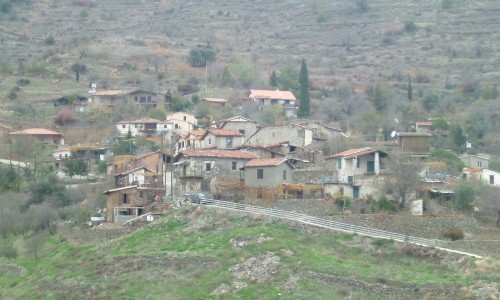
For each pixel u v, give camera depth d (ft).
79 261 501.97
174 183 583.17
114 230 526.57
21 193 634.84
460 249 464.24
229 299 431.84
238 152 600.39
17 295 488.44
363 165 563.48
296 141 653.30
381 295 409.90
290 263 446.19
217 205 524.93
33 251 537.65
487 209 527.81
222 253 469.16
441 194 542.98
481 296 396.78
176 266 466.70
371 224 503.20
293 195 549.13
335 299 413.18
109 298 455.22
